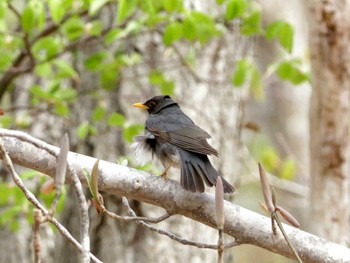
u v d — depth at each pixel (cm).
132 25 1165
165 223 1188
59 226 621
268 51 2055
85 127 1149
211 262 1219
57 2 1070
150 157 911
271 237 679
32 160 702
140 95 1259
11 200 1338
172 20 1161
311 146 1159
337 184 1145
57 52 1277
